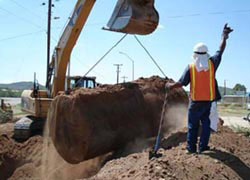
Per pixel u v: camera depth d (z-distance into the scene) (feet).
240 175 19.45
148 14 29.68
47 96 44.42
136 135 28.43
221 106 204.13
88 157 26.40
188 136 21.99
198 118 21.75
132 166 20.76
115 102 28.12
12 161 38.73
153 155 20.68
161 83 33.53
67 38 38.40
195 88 21.34
